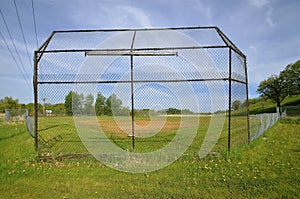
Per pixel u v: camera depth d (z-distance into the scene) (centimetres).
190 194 388
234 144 761
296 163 566
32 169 526
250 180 450
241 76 741
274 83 4556
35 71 645
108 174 495
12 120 1953
